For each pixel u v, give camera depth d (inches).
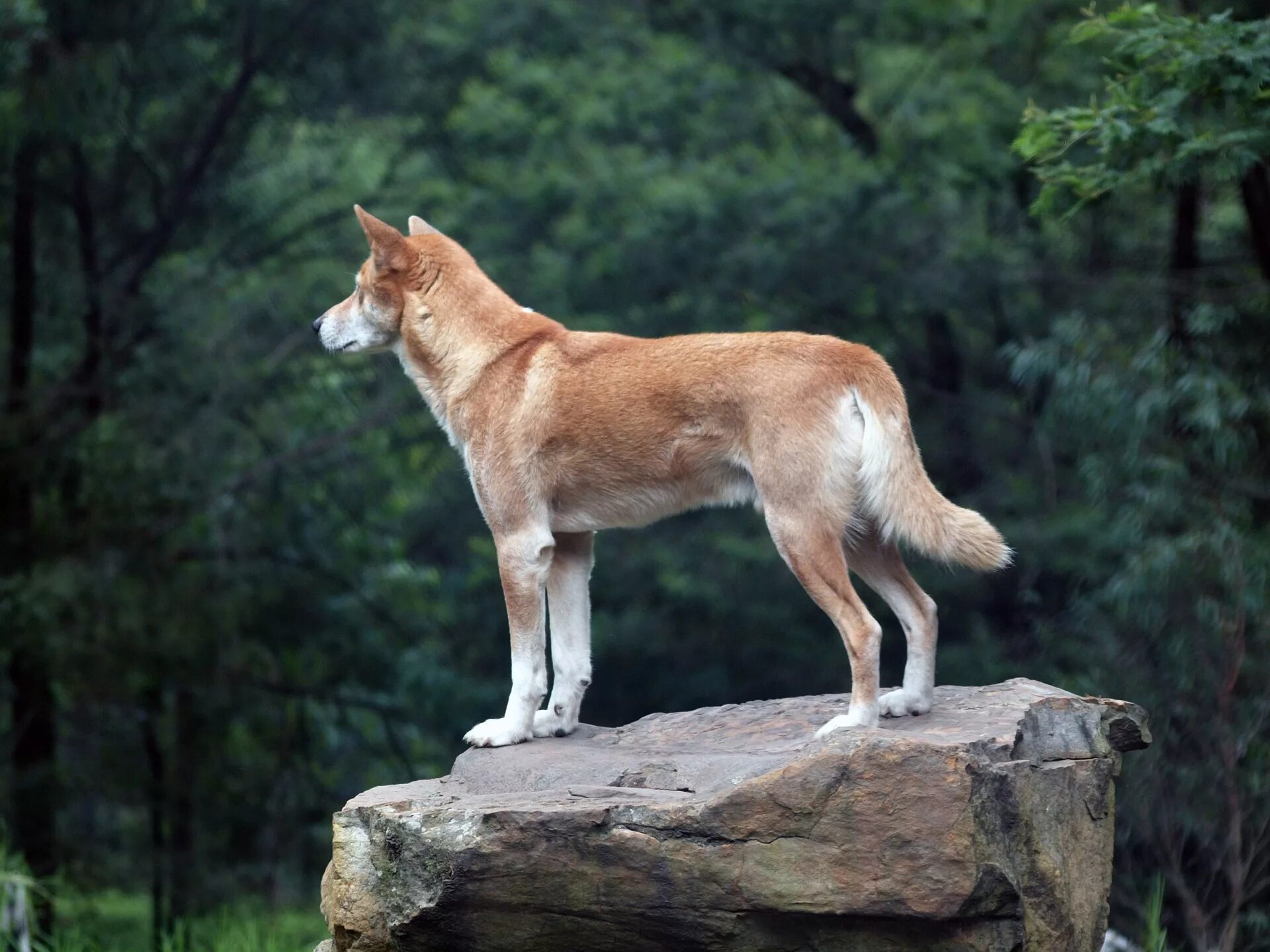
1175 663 489.7
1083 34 394.6
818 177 701.9
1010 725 255.9
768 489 263.4
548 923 236.2
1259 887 461.7
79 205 700.7
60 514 685.3
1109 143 374.6
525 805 239.1
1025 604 709.3
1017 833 236.7
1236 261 720.3
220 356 709.9
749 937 230.4
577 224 703.7
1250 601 487.5
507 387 290.7
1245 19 530.6
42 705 708.7
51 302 712.4
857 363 266.1
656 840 231.3
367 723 868.0
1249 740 471.5
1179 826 478.6
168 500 674.2
